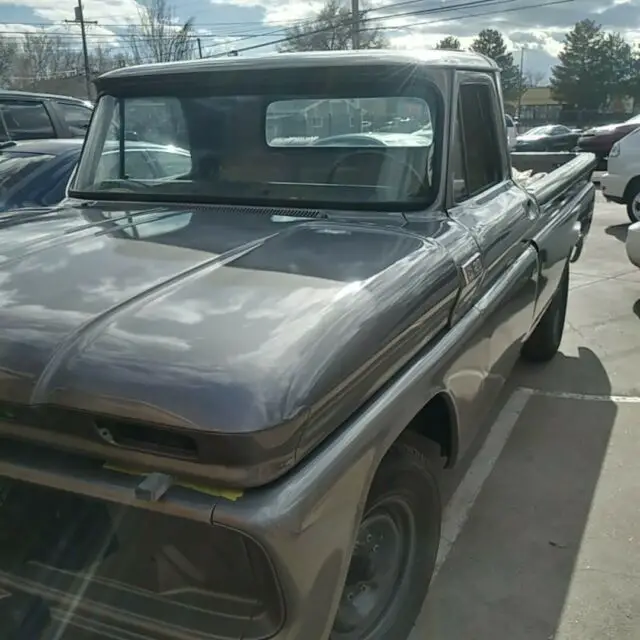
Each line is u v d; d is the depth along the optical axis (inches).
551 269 159.0
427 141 106.2
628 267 315.9
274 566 58.7
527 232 131.7
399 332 75.0
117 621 66.4
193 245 88.7
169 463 58.4
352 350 66.3
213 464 56.8
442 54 113.3
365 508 75.5
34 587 69.4
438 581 110.6
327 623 65.9
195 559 63.1
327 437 64.6
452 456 98.6
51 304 69.6
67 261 82.5
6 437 64.1
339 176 110.1
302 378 60.1
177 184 119.3
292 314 67.1
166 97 120.1
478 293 101.7
